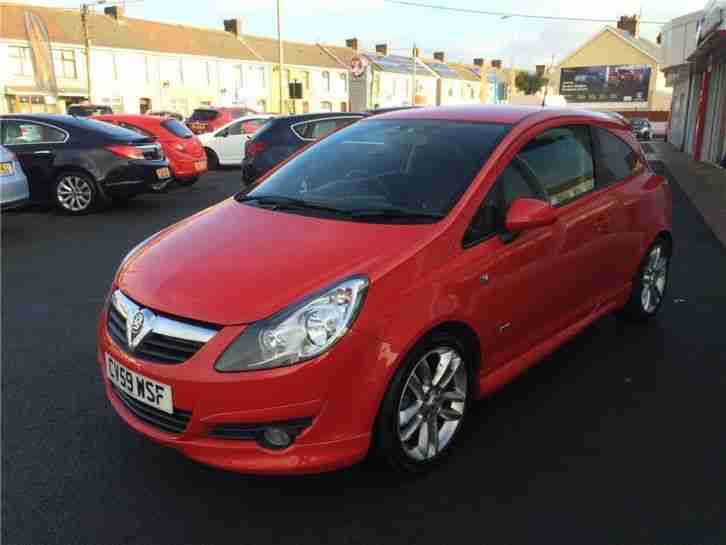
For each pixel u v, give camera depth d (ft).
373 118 14.42
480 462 10.44
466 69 262.88
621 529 8.93
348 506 9.37
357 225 10.52
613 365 14.08
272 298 8.83
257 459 8.71
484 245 10.46
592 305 13.80
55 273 21.54
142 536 8.75
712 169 57.57
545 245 11.61
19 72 136.56
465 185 10.95
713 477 10.14
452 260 9.93
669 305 18.03
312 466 8.75
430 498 9.55
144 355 9.12
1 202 25.54
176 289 9.32
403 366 9.19
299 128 38.52
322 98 194.59
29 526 8.90
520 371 11.72
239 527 8.94
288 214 11.36
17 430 11.30
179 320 8.94
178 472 10.14
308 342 8.54
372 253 9.55
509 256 10.77
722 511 9.33
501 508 9.35
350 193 11.64
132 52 150.92
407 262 9.43
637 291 15.58
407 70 216.54
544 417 11.88
